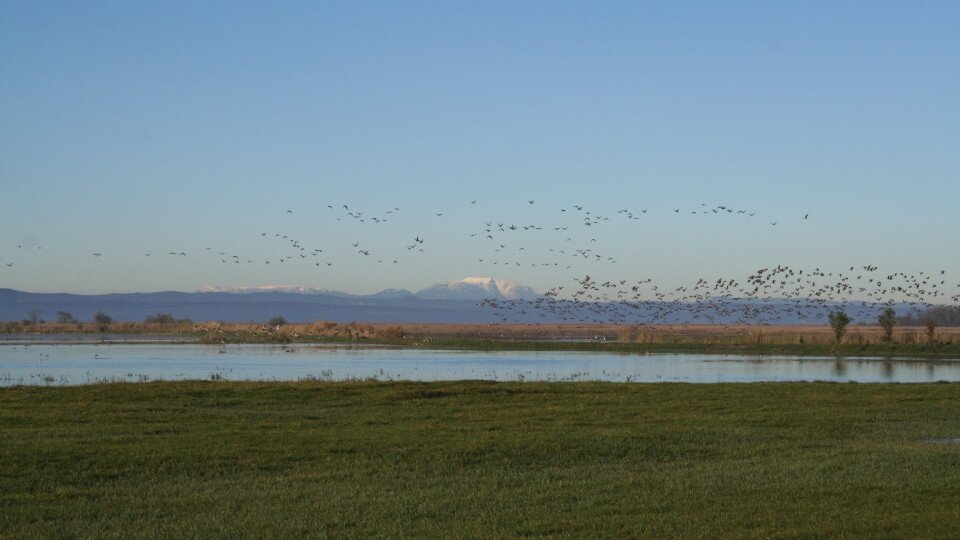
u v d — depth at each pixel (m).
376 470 19.14
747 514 15.12
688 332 116.75
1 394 31.70
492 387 35.19
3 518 14.97
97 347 86.69
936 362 66.06
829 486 17.33
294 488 17.36
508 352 79.31
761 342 86.69
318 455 20.56
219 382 36.28
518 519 14.91
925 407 30.83
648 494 16.77
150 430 23.83
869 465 19.55
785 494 16.66
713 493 16.80
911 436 24.52
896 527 14.09
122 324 145.12
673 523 14.55
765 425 26.31
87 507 15.78
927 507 15.50
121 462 19.36
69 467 18.86
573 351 81.00
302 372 53.34
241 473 18.77
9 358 67.81
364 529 14.32
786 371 55.88
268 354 74.69
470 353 77.31
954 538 13.35
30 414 26.77
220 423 25.48
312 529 14.30
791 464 19.77
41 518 14.97
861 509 15.39
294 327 123.88
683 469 19.33
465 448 21.42
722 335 104.62
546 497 16.56
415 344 92.19
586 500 16.27
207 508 15.77
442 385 36.03
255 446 21.44
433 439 22.70
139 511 15.47
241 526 14.48
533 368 58.19
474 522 14.75
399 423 26.09
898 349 76.88
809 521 14.56
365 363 62.91
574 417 27.70
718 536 13.70
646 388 36.25
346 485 17.64
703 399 32.75
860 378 50.34
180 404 30.06
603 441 22.69
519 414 28.38
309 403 31.05
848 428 25.89
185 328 136.50
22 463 19.03
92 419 26.05
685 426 25.86
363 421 26.36
